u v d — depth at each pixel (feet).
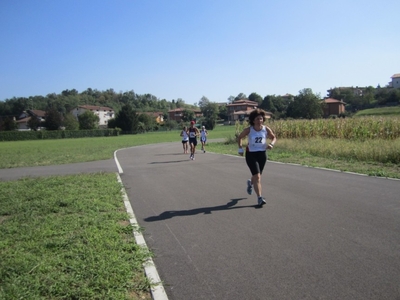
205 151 73.87
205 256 14.14
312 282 11.46
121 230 17.60
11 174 47.42
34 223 19.17
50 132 257.14
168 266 13.30
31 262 13.39
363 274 11.89
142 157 65.77
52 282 11.70
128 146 116.06
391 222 17.54
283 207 21.44
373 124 69.10
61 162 62.95
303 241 15.33
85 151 93.20
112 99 605.73
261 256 13.84
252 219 19.13
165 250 15.03
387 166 38.27
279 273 12.23
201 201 24.25
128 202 24.70
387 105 254.06
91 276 12.01
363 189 25.93
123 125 302.86
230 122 381.19
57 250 14.83
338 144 53.21
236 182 31.53
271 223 18.21
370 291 10.72
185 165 47.67
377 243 14.73
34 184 33.91
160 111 537.24
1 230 18.03
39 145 153.69
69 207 22.93
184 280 12.05
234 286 11.44
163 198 25.95
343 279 11.57
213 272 12.59
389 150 41.75
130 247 14.79
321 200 22.85
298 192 25.71
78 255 13.96
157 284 11.53
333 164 41.04
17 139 246.47
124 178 37.91
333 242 15.03
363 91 380.17
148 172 42.01
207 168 43.04
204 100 502.38
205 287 11.48
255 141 22.68
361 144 50.19
